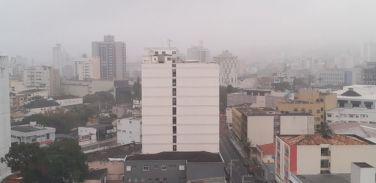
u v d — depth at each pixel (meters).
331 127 113.31
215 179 73.81
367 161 65.19
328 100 139.75
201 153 81.00
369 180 47.12
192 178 74.94
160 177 78.25
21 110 173.50
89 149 112.62
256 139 113.12
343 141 67.31
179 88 86.62
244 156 112.50
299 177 62.47
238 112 130.25
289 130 112.38
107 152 94.12
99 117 155.75
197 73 86.50
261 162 95.88
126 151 94.62
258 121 112.81
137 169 78.12
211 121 87.38
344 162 65.38
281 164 72.94
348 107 155.12
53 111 165.12
